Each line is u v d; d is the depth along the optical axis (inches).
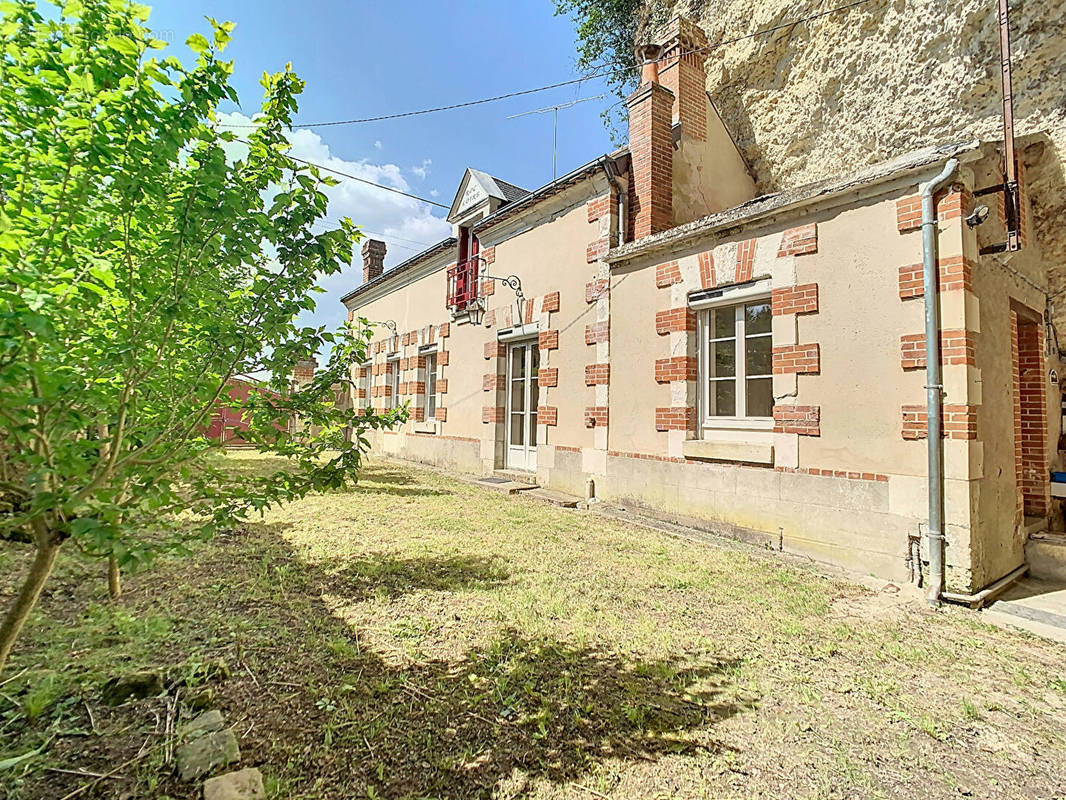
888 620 137.6
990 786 75.6
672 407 247.6
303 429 105.4
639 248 260.2
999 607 149.5
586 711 90.1
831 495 186.5
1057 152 204.8
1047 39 207.0
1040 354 222.4
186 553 73.8
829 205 192.1
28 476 65.3
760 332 222.1
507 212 354.3
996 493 173.6
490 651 111.3
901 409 170.7
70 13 64.0
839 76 285.6
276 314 85.8
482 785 71.9
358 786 70.7
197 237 72.6
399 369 542.0
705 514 229.9
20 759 71.8
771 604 145.9
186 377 81.5
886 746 84.0
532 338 357.7
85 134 65.6
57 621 119.6
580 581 159.2
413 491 318.3
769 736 85.4
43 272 61.9
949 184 161.8
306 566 166.6
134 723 82.5
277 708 88.4
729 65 339.6
